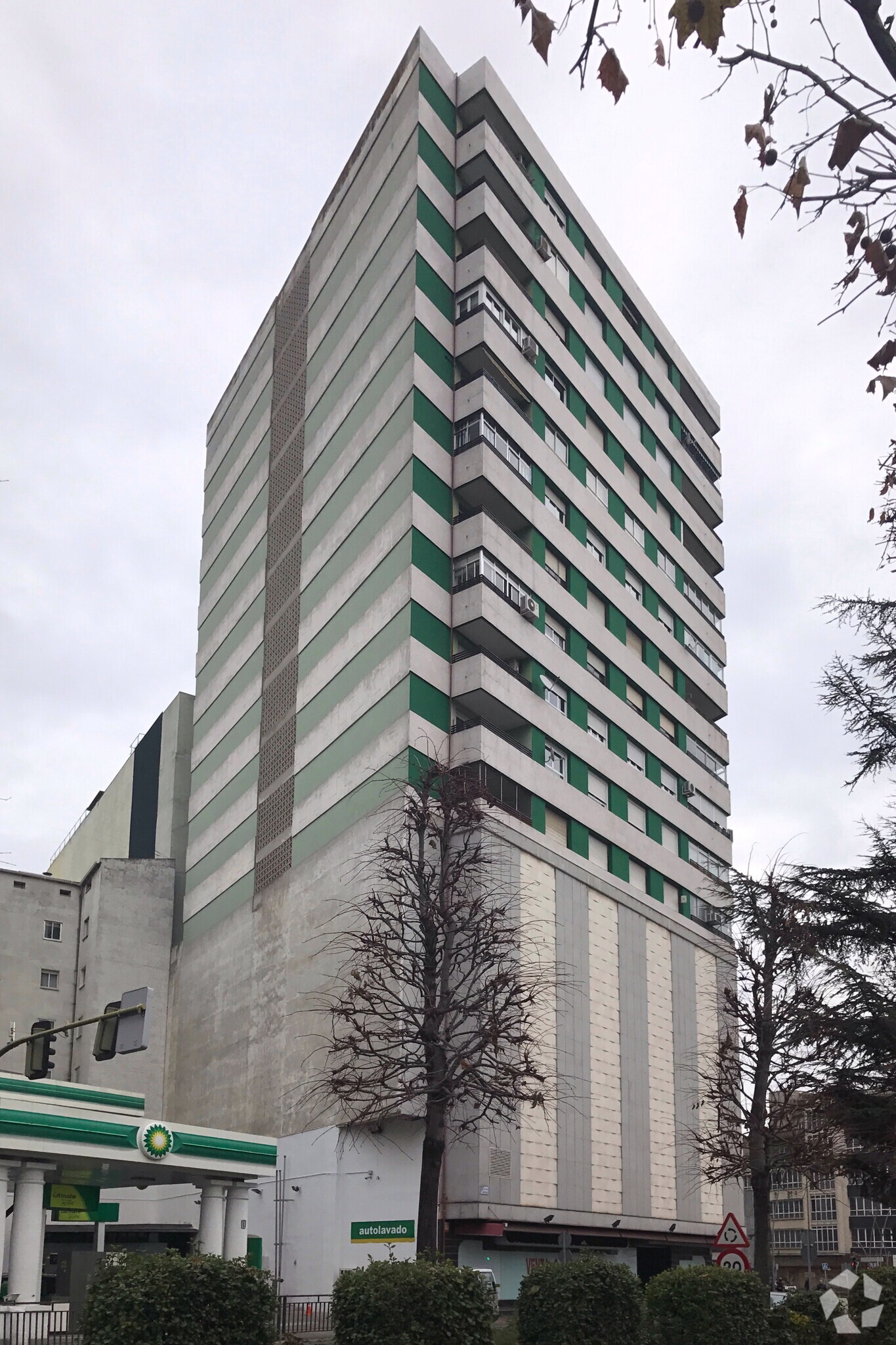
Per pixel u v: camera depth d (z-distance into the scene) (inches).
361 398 1953.7
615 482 2208.4
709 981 2154.3
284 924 1889.8
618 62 194.5
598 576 2076.8
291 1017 1790.1
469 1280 625.0
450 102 1996.8
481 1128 1472.7
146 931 2425.0
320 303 2210.9
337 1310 616.4
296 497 2180.1
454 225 1927.9
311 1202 1592.0
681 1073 1977.1
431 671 1658.5
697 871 2224.4
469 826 1161.4
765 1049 1017.5
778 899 973.2
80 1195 1489.9
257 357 2509.8
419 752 1587.1
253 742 2175.2
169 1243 1968.5
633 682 2145.7
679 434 2544.3
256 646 2246.6
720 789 2433.6
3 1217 1171.3
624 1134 1776.6
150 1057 2317.9
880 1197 877.2
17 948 2416.3
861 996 858.1
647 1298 738.8
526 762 1723.7
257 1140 1411.2
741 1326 707.4
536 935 1659.7
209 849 2316.7
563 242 2159.2
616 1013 1833.2
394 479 1777.8
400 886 1302.9
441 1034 1048.2
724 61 209.6
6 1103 1168.2
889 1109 821.9
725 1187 2053.4
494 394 1829.5
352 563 1878.7
